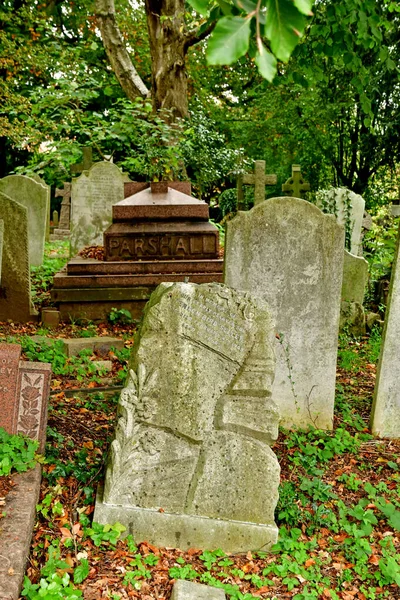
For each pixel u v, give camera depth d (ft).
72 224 37.96
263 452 13.06
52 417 17.20
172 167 40.96
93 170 37.73
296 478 15.78
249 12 5.82
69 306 28.68
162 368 13.04
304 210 18.22
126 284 28.86
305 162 66.69
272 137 70.59
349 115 59.41
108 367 21.88
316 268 18.53
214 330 13.06
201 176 47.32
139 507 12.97
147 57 62.13
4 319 27.86
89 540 12.43
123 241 29.68
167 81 43.98
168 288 13.11
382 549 13.17
